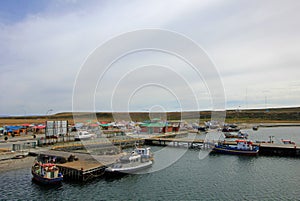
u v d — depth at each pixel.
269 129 112.38
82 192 26.95
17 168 35.47
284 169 37.22
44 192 26.86
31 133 74.94
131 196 25.86
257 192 26.84
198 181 31.00
